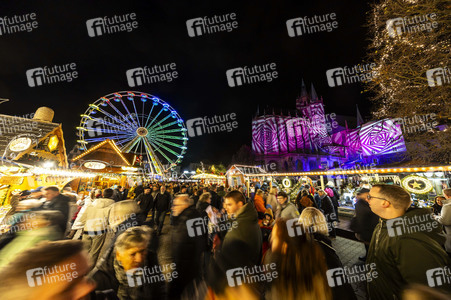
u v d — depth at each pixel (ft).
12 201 14.17
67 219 13.20
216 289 4.65
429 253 4.76
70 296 2.94
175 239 7.16
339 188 42.39
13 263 2.77
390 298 5.31
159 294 5.96
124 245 5.65
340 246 18.58
